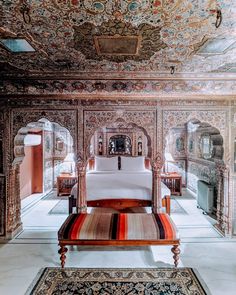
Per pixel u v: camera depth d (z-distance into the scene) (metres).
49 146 6.83
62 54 2.64
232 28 2.02
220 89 3.60
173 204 5.48
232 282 2.53
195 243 3.51
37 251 3.27
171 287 2.45
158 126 3.76
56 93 3.62
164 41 2.28
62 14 1.82
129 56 2.69
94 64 2.96
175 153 6.98
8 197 3.69
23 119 3.72
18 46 2.42
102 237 2.82
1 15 1.83
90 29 2.06
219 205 4.04
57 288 2.44
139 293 2.35
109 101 3.74
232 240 3.62
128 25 1.98
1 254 3.19
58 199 5.93
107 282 2.54
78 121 3.75
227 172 3.79
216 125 3.75
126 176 5.39
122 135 6.46
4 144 3.70
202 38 2.22
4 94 3.61
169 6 1.71
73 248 3.37
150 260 3.02
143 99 3.68
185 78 3.43
